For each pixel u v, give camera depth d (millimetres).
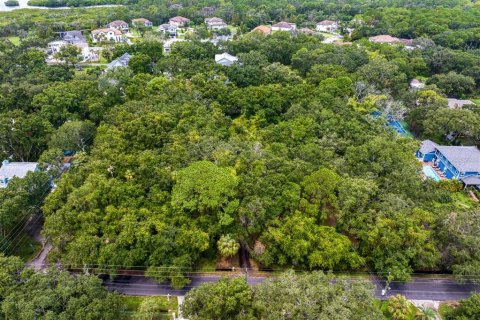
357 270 46719
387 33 149500
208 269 46875
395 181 55250
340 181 51656
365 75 93375
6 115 66750
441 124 74188
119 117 65812
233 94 78000
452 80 99938
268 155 56812
